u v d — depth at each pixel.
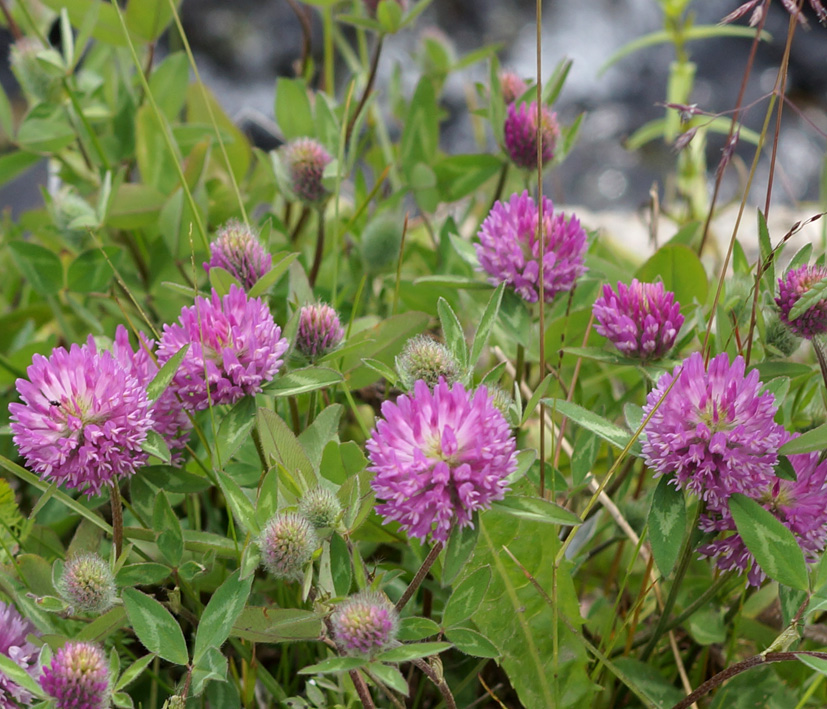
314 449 0.58
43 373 0.55
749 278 0.63
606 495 0.61
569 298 0.63
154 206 0.71
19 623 0.55
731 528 0.56
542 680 0.57
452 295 0.69
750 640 0.62
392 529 0.60
